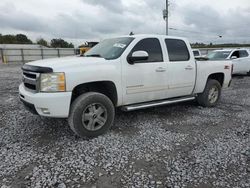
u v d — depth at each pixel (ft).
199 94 20.53
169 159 11.17
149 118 17.57
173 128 15.46
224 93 28.40
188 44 18.58
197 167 10.44
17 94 26.45
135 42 15.48
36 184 9.13
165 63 16.63
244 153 11.81
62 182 9.27
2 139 13.34
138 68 15.17
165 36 17.28
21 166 10.41
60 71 12.27
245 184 9.21
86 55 16.67
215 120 17.28
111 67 14.02
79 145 12.59
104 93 14.89
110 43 16.70
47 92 12.27
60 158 11.15
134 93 15.28
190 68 18.29
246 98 25.31
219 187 9.03
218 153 11.79
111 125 14.42
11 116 17.57
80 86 13.38
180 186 9.07
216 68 20.76
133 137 13.78
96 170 10.16
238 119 17.53
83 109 12.94
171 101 17.52
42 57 113.70
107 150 12.02
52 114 12.34
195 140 13.47
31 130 14.76
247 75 48.14
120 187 9.00
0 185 9.05
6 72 55.52
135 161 10.96
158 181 9.39
